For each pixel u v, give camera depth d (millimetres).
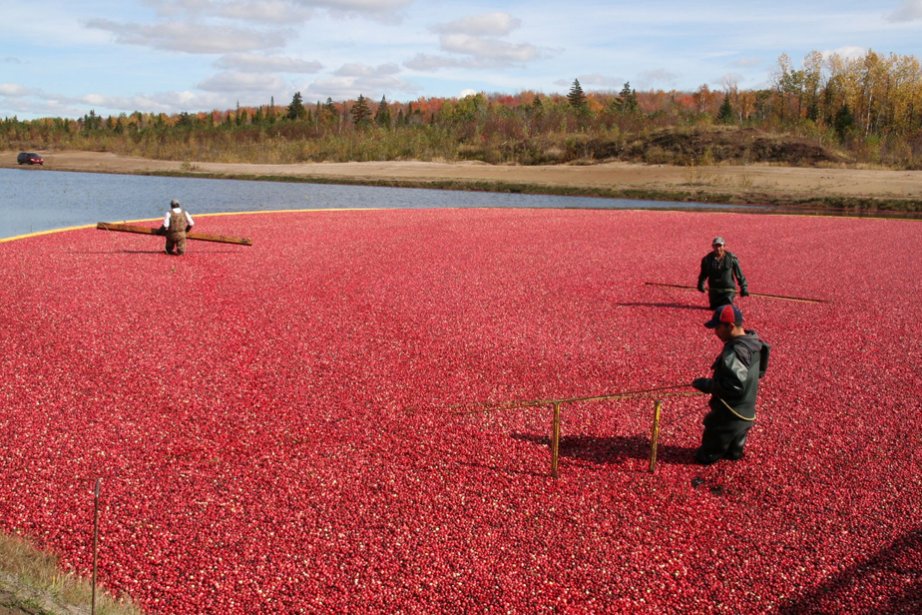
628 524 7398
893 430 9914
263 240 26703
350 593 6184
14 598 5559
